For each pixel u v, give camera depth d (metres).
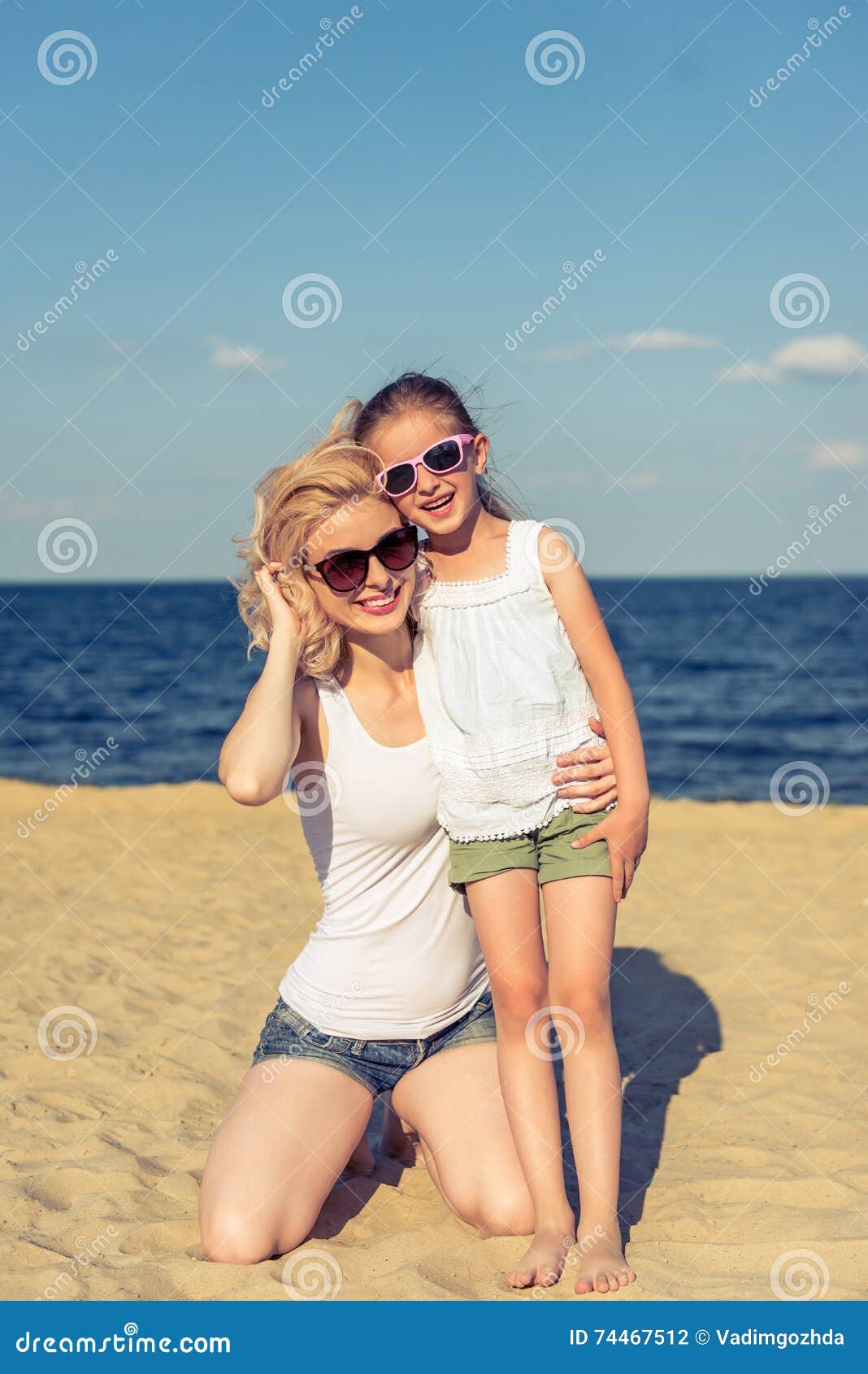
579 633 2.81
